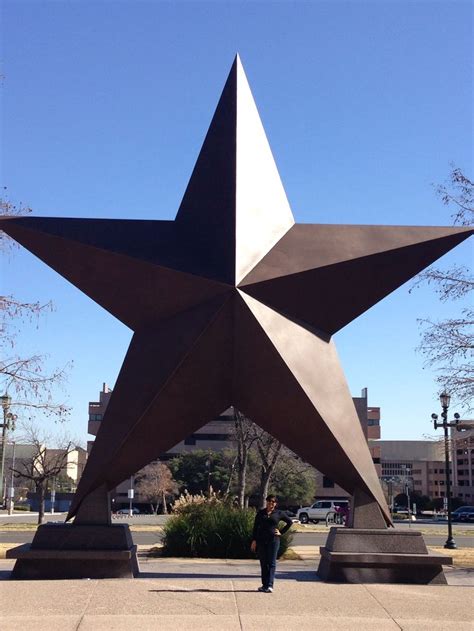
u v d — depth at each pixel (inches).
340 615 339.6
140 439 474.9
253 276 473.4
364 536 462.6
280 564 624.1
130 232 494.6
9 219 483.8
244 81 531.5
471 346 751.7
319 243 491.8
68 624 312.8
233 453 2301.9
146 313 492.1
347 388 486.9
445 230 494.0
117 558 452.4
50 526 464.8
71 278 494.6
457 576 525.0
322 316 493.0
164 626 311.3
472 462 3619.6
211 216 496.1
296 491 2402.8
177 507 727.1
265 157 520.4
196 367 470.0
